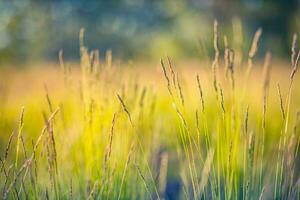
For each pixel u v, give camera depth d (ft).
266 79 9.52
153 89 10.43
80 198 9.45
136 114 9.78
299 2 90.84
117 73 10.63
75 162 9.56
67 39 138.21
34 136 14.17
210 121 14.76
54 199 8.44
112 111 9.78
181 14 113.09
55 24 131.44
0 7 102.53
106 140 9.44
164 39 119.44
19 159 11.43
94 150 9.39
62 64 10.09
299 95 21.79
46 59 119.03
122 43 143.43
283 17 91.09
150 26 147.43
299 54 7.66
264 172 11.52
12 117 15.84
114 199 8.81
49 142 7.94
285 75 29.53
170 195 13.33
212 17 94.68
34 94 21.94
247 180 8.38
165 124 12.59
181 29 112.27
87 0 146.72
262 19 91.66
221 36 33.53
